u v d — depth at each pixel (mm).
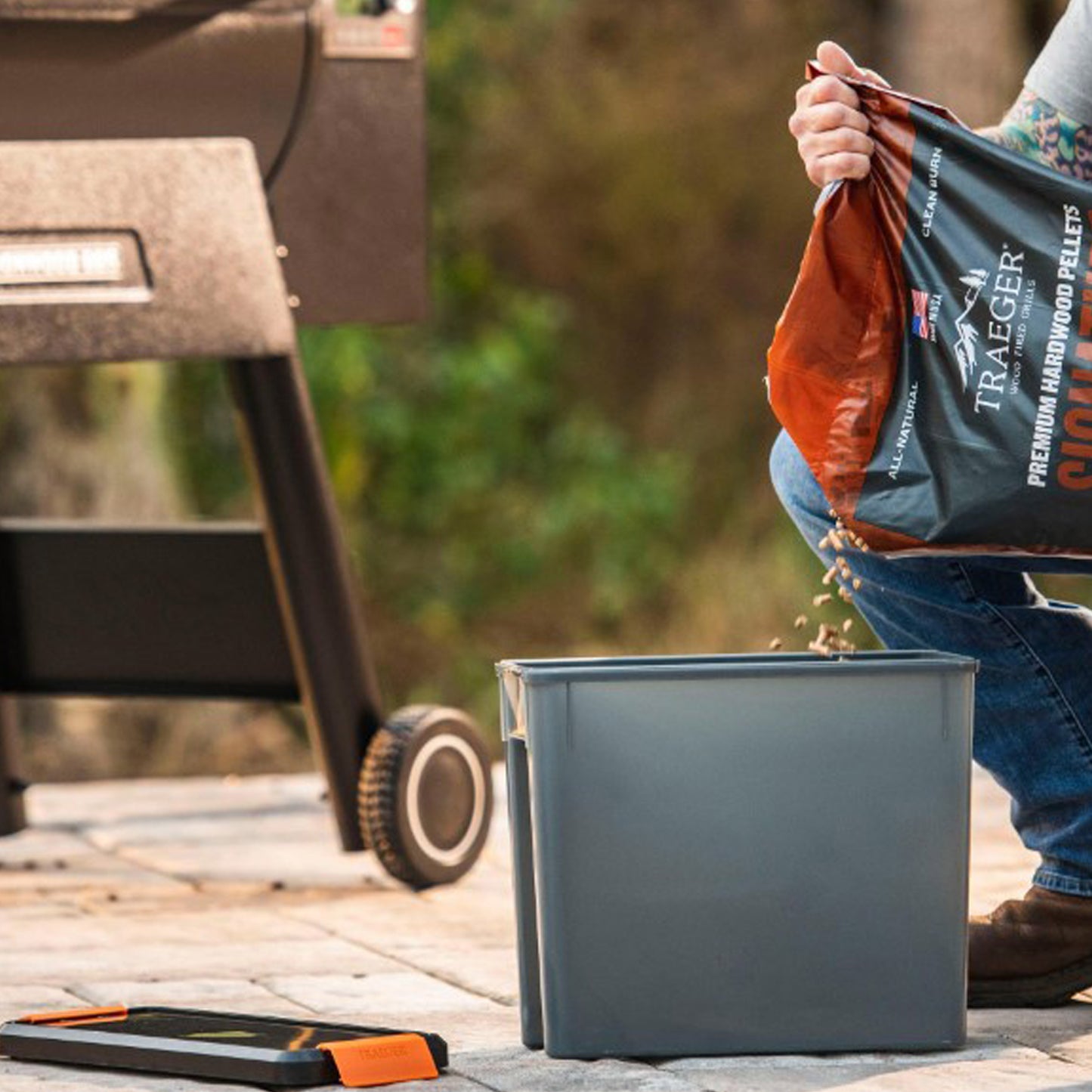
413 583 25719
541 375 26891
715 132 27031
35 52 8703
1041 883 6852
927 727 6168
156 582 9852
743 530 25922
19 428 17266
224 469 24234
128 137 8930
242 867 9719
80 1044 6207
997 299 6109
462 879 9414
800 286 6246
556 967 6172
